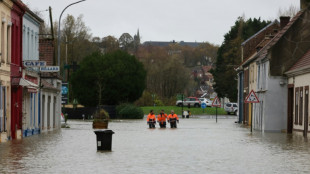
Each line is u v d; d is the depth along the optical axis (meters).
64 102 80.69
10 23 55.53
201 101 181.38
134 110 134.38
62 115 90.50
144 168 29.59
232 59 174.75
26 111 63.22
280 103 78.56
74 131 72.88
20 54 60.47
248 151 40.56
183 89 189.25
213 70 182.50
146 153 38.56
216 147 44.31
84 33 164.75
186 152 39.50
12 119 56.97
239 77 116.88
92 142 49.88
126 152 39.41
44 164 31.23
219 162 32.69
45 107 73.88
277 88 78.50
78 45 162.25
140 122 110.00
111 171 28.22
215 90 181.25
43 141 51.50
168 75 185.50
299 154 38.16
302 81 69.25
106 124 82.44
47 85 75.12
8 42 56.03
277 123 78.38
